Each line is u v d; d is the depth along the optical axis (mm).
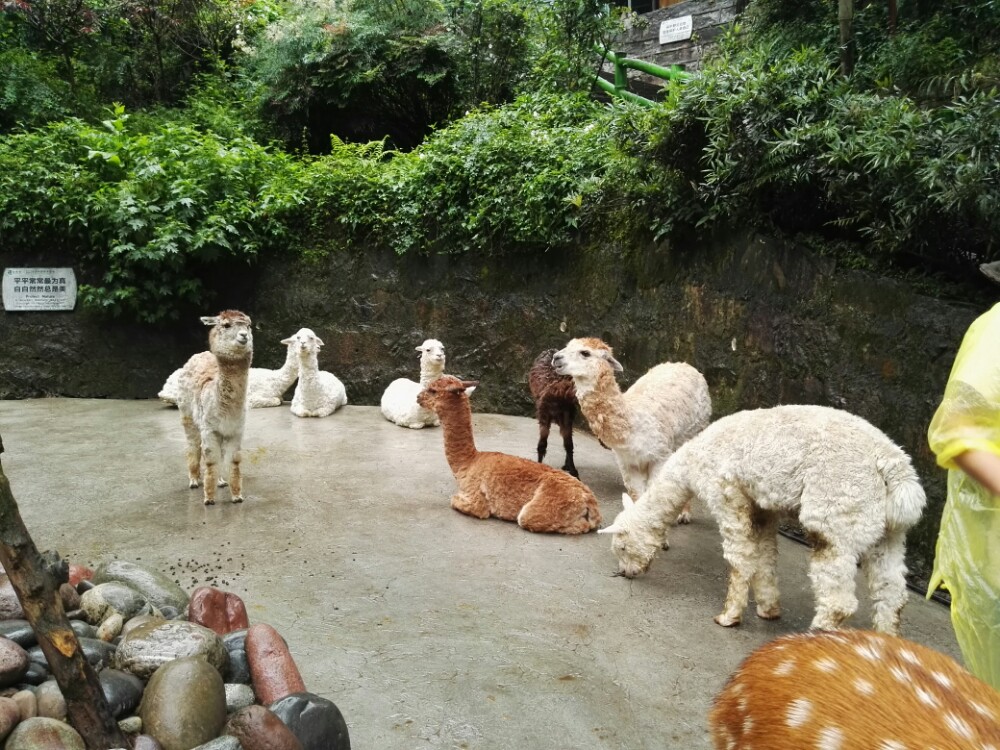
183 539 4551
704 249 5848
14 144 9992
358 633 3420
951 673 1412
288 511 5102
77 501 5238
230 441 5215
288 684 2691
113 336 9383
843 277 4602
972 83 4500
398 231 8688
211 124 11703
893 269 4445
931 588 2113
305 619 3539
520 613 3672
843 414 3375
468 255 8352
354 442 7129
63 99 11867
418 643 3344
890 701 1321
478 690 2979
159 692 2371
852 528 3096
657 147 5480
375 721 2758
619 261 6906
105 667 2645
